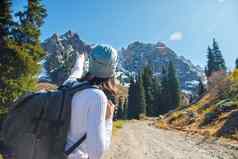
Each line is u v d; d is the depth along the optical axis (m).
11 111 1.96
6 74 20.94
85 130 1.89
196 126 52.78
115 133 42.06
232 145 29.20
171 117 73.06
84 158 1.87
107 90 2.02
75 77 2.25
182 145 29.89
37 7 23.11
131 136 39.25
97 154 1.85
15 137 1.88
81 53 2.34
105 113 1.92
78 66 2.30
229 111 50.09
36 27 23.02
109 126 1.99
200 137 38.72
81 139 1.90
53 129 1.87
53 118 1.88
